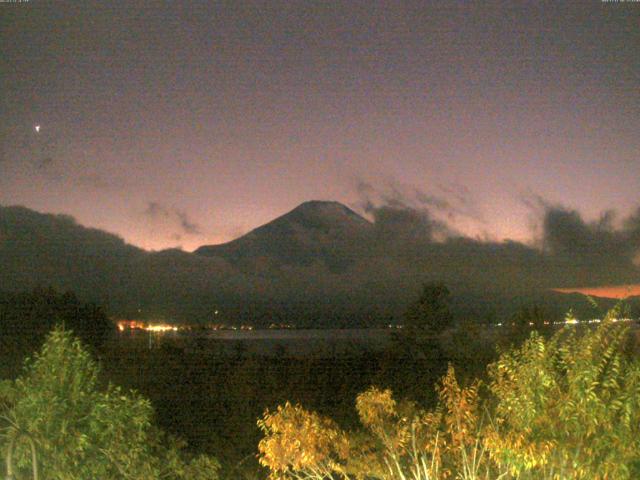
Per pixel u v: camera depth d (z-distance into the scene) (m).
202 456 9.59
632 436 6.67
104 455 7.84
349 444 8.90
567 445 6.88
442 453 8.70
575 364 6.96
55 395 7.55
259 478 12.40
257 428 14.12
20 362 16.58
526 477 7.48
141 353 17.47
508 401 7.21
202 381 15.59
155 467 8.84
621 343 7.27
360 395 8.91
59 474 7.36
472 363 14.52
